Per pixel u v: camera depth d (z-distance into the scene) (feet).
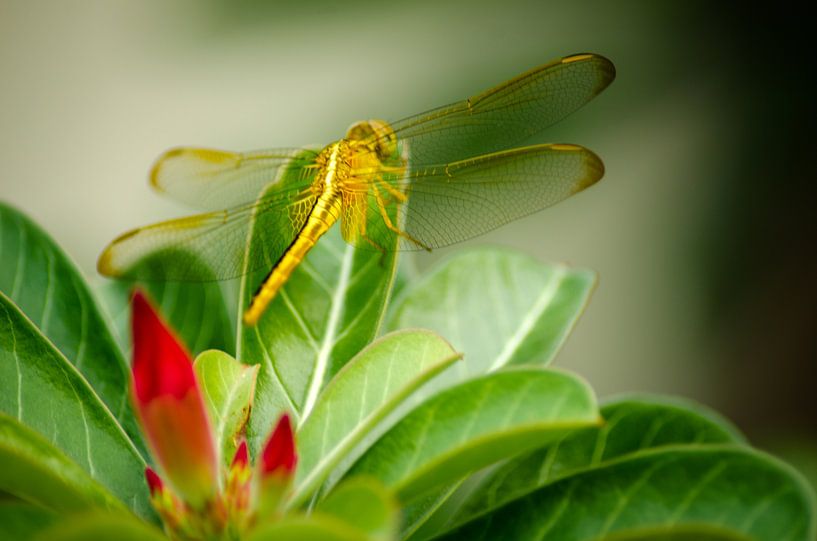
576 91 1.34
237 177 1.31
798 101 1.67
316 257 1.23
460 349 1.23
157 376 1.01
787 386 1.66
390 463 1.11
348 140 1.28
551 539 1.12
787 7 1.67
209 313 1.25
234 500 1.10
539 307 1.24
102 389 1.18
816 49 1.67
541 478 1.16
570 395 1.10
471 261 1.25
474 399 1.11
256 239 1.24
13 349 1.14
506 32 1.66
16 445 1.07
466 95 1.64
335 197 1.25
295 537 0.88
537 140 1.64
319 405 1.13
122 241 1.24
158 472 1.15
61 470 1.10
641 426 1.16
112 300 1.27
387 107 1.65
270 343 1.19
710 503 1.11
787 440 1.60
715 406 1.67
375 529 0.89
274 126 1.66
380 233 1.25
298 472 1.12
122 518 0.88
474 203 1.31
